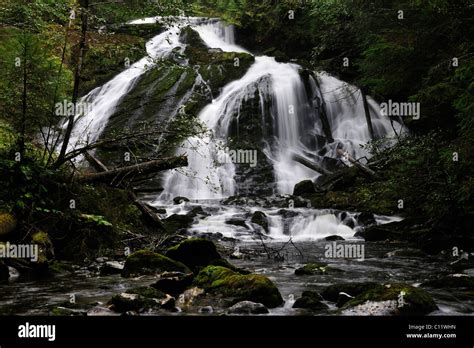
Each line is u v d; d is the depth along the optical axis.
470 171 8.84
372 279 6.52
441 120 12.53
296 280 6.48
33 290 5.85
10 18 8.07
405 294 4.84
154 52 20.33
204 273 5.64
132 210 9.65
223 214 12.36
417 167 9.42
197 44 21.67
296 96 18.83
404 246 9.59
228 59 20.17
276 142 17.83
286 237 11.14
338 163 16.81
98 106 18.05
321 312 4.79
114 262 7.14
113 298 4.87
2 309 4.96
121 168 8.95
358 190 13.33
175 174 15.38
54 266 7.02
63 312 4.71
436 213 9.40
